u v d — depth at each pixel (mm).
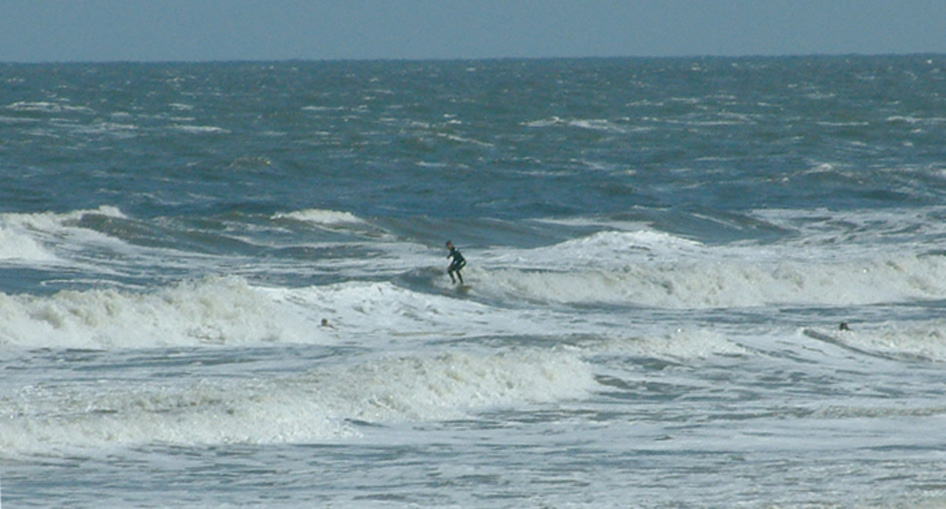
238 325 88875
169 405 59562
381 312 98875
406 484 46719
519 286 112562
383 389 64625
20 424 53000
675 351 81500
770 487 45781
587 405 66312
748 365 78938
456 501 43781
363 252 136000
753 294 114562
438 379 67375
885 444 55500
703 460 51562
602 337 85250
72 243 130375
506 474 48625
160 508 42438
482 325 97250
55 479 46469
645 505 43000
